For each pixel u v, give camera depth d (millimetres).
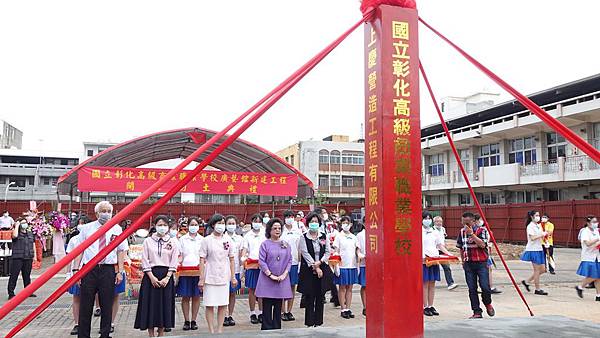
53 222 13938
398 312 2967
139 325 5562
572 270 13453
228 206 24484
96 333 6336
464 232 6883
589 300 8648
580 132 22359
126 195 31562
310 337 3471
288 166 12367
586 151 2996
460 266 15281
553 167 23422
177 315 7785
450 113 32344
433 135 30688
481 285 6684
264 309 5539
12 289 8836
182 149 13570
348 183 40781
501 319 4102
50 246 18203
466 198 30438
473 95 33500
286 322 7047
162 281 5562
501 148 26812
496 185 25906
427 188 31219
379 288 3016
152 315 5570
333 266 7324
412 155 3117
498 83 3342
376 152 3135
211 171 10883
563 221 21047
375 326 3053
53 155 42562
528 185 25016
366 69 3336
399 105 3123
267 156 12422
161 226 5668
